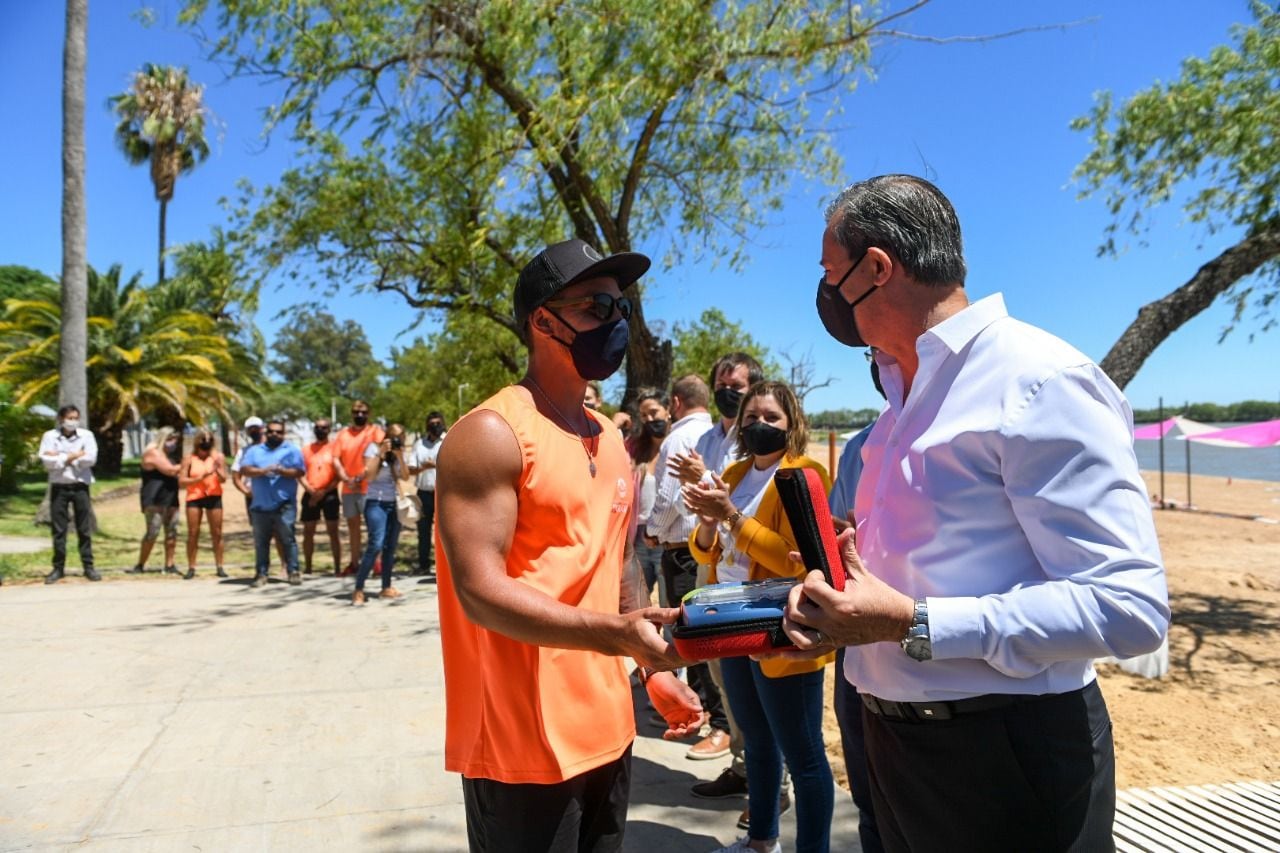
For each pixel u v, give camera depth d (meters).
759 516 3.18
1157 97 8.29
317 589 9.34
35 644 6.73
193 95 39.41
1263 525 18.09
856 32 8.91
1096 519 1.49
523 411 2.02
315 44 9.23
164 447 11.04
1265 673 6.28
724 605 1.67
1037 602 1.49
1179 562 12.16
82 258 13.32
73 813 3.77
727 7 8.79
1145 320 7.30
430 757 4.46
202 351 27.31
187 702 5.31
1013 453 1.55
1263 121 7.71
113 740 4.65
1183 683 6.05
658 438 5.65
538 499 1.97
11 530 14.87
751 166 10.63
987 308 1.69
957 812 1.68
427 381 27.25
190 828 3.64
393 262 11.23
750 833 3.23
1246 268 7.24
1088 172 8.94
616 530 2.21
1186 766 4.56
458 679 2.08
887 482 1.78
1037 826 1.62
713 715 4.65
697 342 19.80
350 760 4.41
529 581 1.97
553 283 2.10
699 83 8.93
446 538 1.91
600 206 9.85
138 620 7.65
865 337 1.90
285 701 5.35
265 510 9.50
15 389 23.05
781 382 3.41
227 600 8.64
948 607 1.54
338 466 10.28
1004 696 1.62
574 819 2.01
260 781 4.14
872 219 1.79
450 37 9.40
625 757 2.17
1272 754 4.71
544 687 1.95
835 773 4.28
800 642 1.59
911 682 1.70
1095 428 1.51
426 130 10.09
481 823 2.04
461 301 10.62
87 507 9.95
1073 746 1.63
